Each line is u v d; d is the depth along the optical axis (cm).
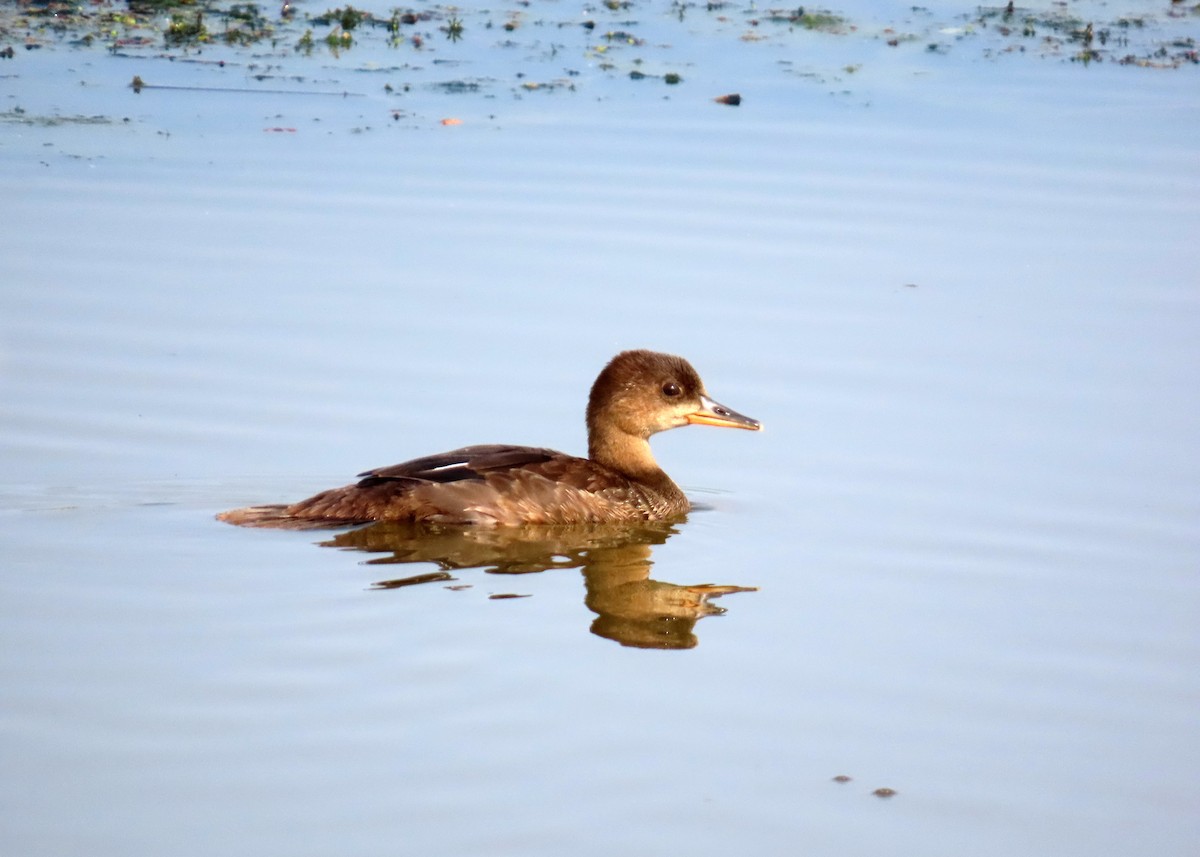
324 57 2170
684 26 2348
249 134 1877
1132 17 2391
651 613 1040
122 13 2317
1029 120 1944
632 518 1224
